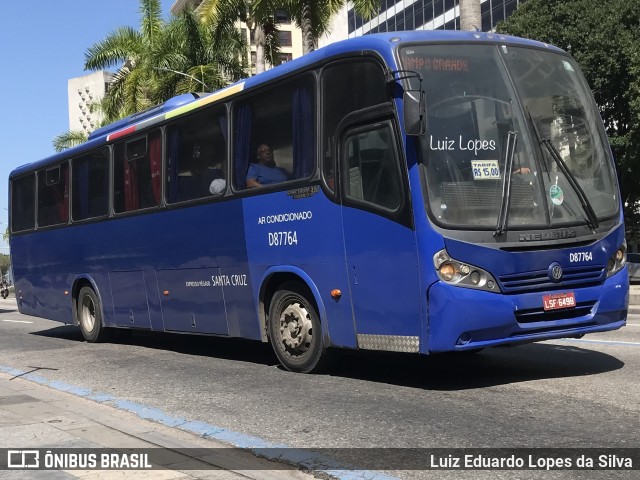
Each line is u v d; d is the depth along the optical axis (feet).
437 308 22.22
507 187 23.16
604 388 23.36
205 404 24.03
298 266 27.58
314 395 24.39
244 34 102.83
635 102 82.64
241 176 30.60
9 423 21.47
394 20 179.22
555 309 23.25
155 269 36.86
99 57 112.06
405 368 28.76
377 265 24.17
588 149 25.36
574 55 90.38
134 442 19.12
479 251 22.39
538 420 19.85
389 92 23.65
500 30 100.63
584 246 23.94
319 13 80.94
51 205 47.80
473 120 23.56
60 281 46.83
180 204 34.55
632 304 67.87
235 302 31.37
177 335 46.32
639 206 102.22
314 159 26.76
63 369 33.42
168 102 36.99
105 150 41.45
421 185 22.63
